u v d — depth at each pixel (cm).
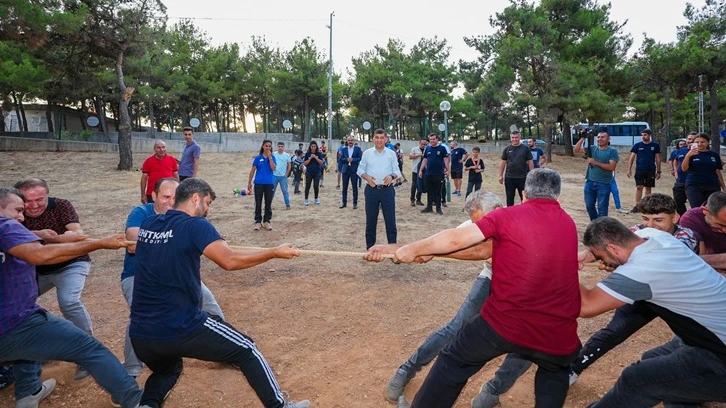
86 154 2405
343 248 747
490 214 250
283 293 546
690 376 239
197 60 4234
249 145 3378
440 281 591
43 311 294
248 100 4856
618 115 2839
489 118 4747
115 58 2064
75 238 368
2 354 281
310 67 4028
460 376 248
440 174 1051
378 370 375
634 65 2761
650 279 234
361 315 484
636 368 260
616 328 332
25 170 1894
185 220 276
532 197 251
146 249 272
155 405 281
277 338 434
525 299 230
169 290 264
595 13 2817
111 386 298
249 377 285
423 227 907
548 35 2653
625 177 2180
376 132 664
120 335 441
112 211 1117
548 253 231
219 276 611
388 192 666
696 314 234
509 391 347
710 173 728
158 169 777
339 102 4409
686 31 2838
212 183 1753
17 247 275
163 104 3788
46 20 1520
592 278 612
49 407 332
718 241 344
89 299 536
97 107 3800
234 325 462
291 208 1170
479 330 242
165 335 261
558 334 232
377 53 4806
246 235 845
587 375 367
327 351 408
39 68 2400
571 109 2695
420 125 5059
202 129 4875
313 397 340
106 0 1939
